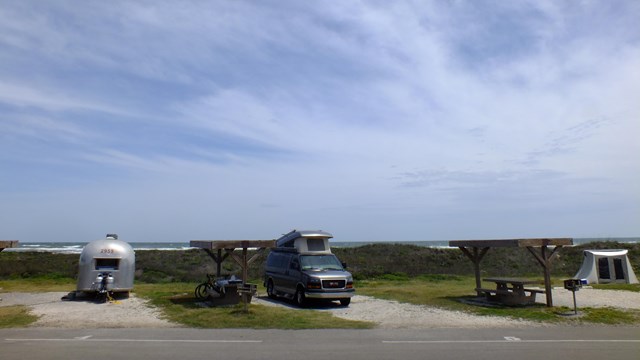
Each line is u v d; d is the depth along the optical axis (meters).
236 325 11.01
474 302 15.32
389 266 31.73
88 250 16.02
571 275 28.48
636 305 14.62
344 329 10.62
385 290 19.12
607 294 17.39
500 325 11.34
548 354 7.96
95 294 16.56
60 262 31.72
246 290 13.45
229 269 30.02
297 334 9.93
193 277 27.14
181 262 32.06
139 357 7.57
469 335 9.91
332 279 14.66
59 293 18.12
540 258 14.37
